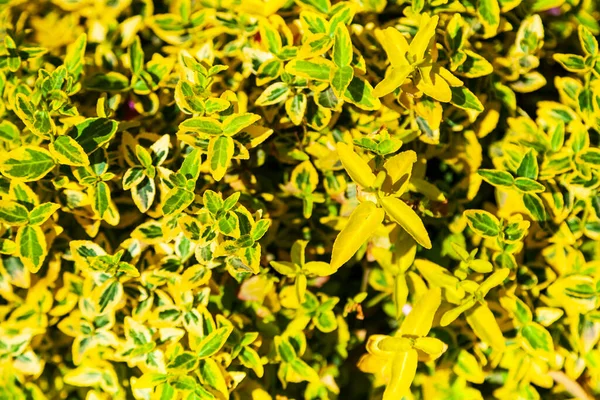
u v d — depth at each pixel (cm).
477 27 55
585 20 58
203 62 54
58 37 56
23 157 51
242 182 57
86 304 55
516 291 56
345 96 52
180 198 52
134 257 54
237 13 55
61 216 56
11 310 56
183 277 54
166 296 55
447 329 57
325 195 58
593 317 55
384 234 56
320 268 55
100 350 56
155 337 55
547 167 55
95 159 53
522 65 56
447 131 56
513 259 55
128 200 56
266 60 54
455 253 58
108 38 56
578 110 55
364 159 54
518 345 56
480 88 56
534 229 57
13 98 53
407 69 51
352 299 58
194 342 54
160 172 53
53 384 58
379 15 56
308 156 57
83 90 55
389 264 57
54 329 57
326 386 58
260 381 58
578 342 55
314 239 59
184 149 55
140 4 57
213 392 54
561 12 58
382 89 51
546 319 55
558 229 56
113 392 56
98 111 52
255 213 55
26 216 52
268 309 57
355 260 59
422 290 56
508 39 57
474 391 58
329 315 56
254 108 56
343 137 56
